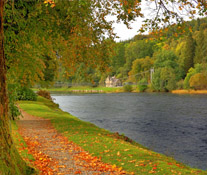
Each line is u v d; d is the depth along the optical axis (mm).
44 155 9086
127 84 123688
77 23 8945
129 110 38469
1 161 4613
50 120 18812
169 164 8195
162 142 17406
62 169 7605
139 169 7480
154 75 101312
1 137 4730
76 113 36375
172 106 42562
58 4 8922
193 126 23547
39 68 10703
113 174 7086
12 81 10578
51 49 10203
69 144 11062
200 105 43250
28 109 25125
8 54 9648
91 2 8336
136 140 18094
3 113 4820
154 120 27750
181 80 96375
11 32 9320
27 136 12812
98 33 9078
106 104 51125
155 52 132375
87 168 7684
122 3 7066
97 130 14812
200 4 6691
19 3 9289
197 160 13195
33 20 9898
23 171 5465
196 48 106750
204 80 85625
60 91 136250
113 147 10195
